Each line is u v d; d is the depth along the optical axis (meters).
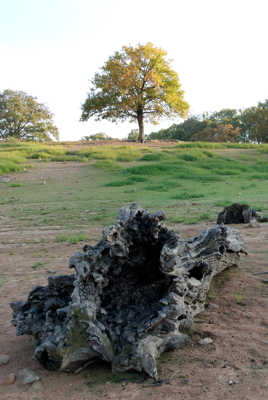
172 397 2.33
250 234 7.50
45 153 34.44
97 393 2.49
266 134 74.25
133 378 2.65
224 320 3.45
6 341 3.54
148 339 2.84
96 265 3.11
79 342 2.82
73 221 11.34
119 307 3.16
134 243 3.29
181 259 3.25
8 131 66.06
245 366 2.62
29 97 67.25
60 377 2.79
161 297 3.21
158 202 13.56
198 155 32.50
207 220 9.66
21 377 2.80
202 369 2.64
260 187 17.22
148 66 43.88
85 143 48.00
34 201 16.25
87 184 21.06
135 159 31.48
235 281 4.45
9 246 8.69
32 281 5.57
